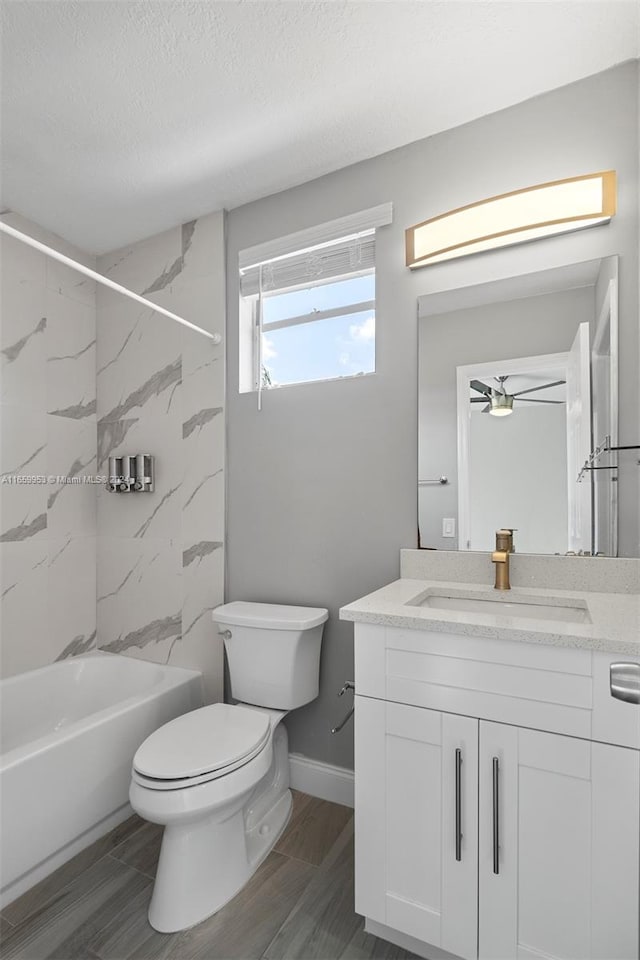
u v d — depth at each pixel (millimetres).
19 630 2285
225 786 1411
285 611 1961
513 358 1703
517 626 1148
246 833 1721
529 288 1685
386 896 1279
